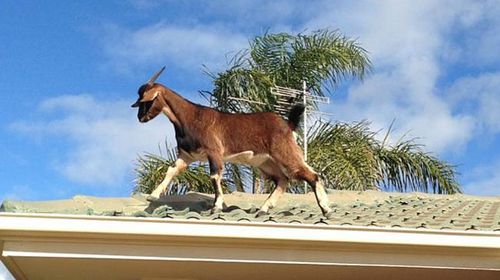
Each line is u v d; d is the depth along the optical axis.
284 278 4.27
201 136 4.75
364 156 9.51
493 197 6.91
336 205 5.44
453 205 6.11
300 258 3.94
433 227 4.33
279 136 4.77
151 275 4.19
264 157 4.78
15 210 4.32
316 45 10.30
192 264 3.94
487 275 4.20
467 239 4.02
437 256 4.05
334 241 3.91
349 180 9.24
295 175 4.71
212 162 4.70
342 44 10.43
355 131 9.76
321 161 9.29
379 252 4.00
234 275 4.20
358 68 10.46
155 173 8.73
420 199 6.35
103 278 4.24
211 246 3.88
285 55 10.16
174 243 3.85
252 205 5.21
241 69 9.73
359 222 4.41
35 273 4.07
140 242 3.82
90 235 3.75
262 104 9.20
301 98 8.56
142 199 5.15
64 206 4.64
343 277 4.27
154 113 4.83
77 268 4.00
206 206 5.05
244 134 4.78
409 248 4.00
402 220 4.68
